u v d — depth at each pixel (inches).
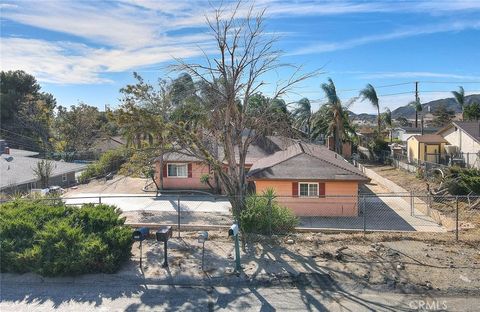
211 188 1218.0
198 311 356.2
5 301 377.1
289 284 403.5
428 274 412.5
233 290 394.9
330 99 1726.1
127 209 957.8
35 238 445.7
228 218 831.1
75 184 1439.5
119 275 426.3
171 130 656.4
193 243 520.7
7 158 1375.5
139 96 670.5
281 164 917.8
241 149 673.0
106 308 362.9
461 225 661.9
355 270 426.3
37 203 561.9
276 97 681.0
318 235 554.9
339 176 860.6
